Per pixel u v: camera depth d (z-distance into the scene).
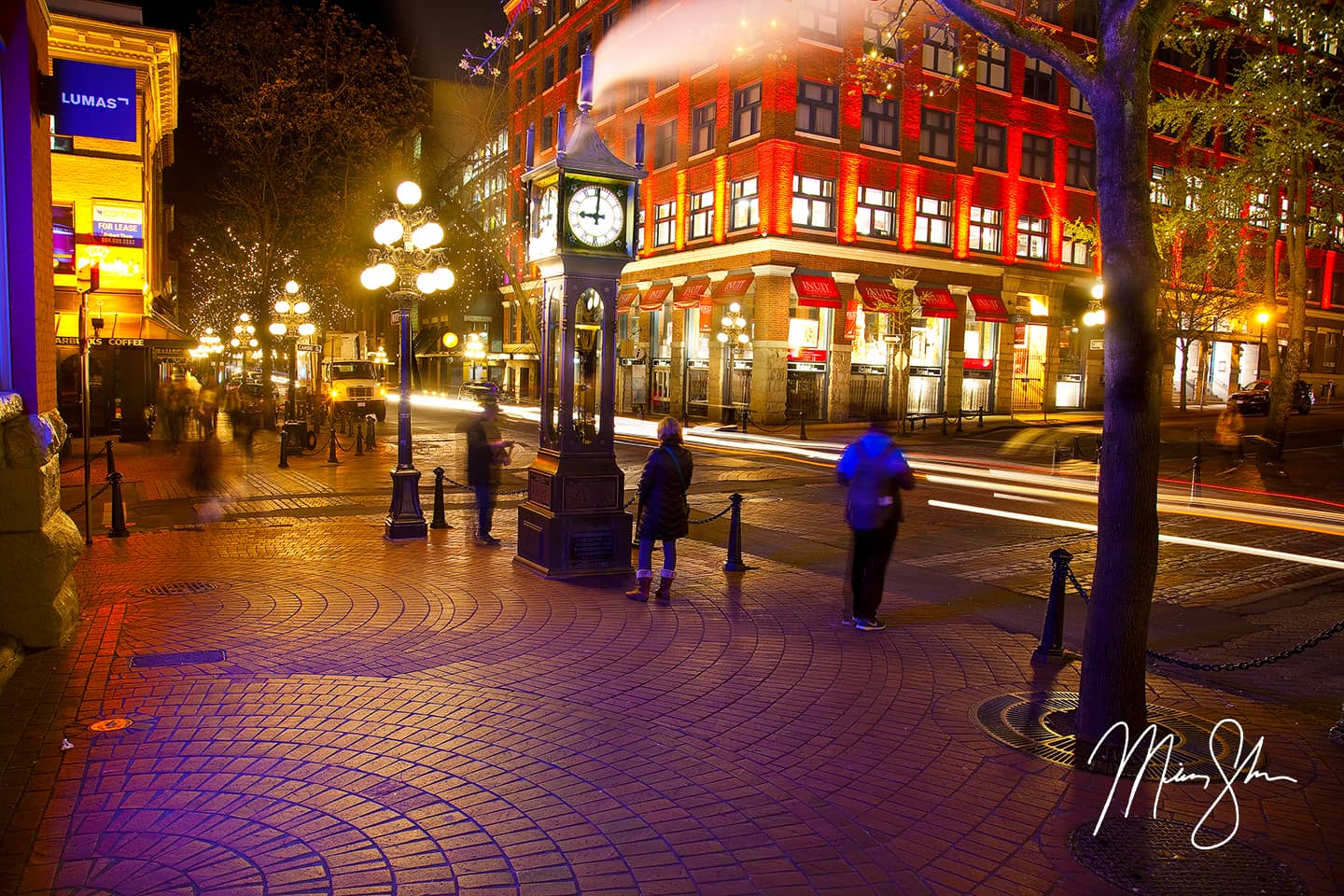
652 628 7.92
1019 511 16.11
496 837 4.25
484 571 10.07
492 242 30.20
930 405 40.56
